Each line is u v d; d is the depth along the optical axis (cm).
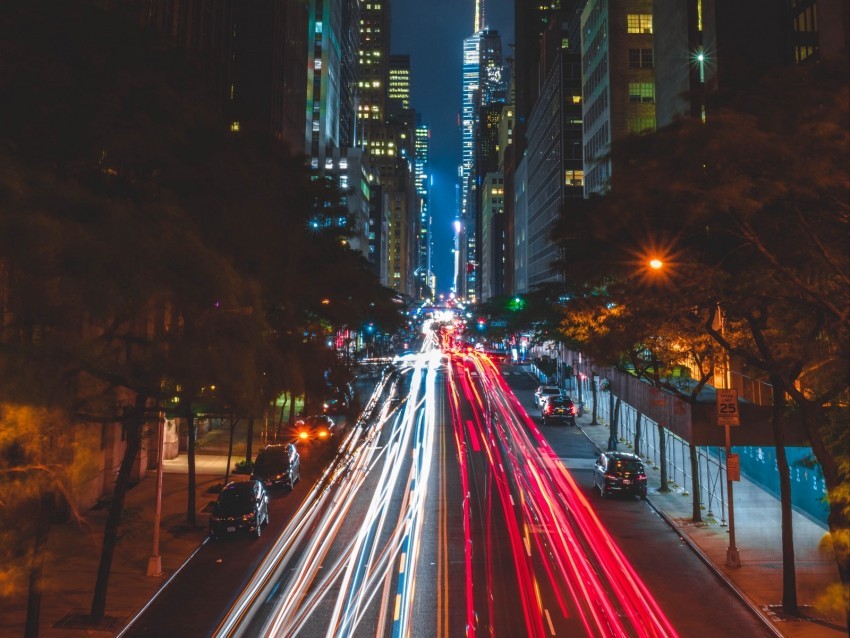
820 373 1638
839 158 1212
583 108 10431
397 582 2061
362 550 2403
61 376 1254
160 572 2206
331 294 2895
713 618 1819
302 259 2498
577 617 1794
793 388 1658
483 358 11781
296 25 9462
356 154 13862
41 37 1357
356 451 4328
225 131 1936
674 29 5559
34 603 1503
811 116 1235
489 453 4281
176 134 1564
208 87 1998
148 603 1956
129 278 1258
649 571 2216
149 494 3312
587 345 2825
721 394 2319
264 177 2027
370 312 5044
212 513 2583
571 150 11888
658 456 4178
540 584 2053
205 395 1639
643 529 2741
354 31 17650
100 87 1413
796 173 1255
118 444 3378
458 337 19562
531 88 18375
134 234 1247
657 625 1753
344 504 3075
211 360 1509
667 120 5747
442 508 2972
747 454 3784
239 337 1566
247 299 1602
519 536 2572
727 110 1326
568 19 13725
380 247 19425
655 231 1736
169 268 1331
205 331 1523
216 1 5756
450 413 5928
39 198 1164
